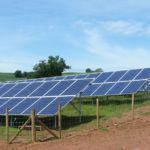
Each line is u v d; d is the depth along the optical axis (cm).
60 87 2355
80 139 1508
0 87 2986
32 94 2405
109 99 3338
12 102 2327
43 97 2239
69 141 1471
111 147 1188
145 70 3144
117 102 2977
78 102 3341
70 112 2697
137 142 1242
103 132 1678
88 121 2144
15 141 1605
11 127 2148
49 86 2492
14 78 11894
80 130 1852
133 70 3319
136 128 1709
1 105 2314
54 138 1619
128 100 3058
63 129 1967
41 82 2700
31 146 1420
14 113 2047
